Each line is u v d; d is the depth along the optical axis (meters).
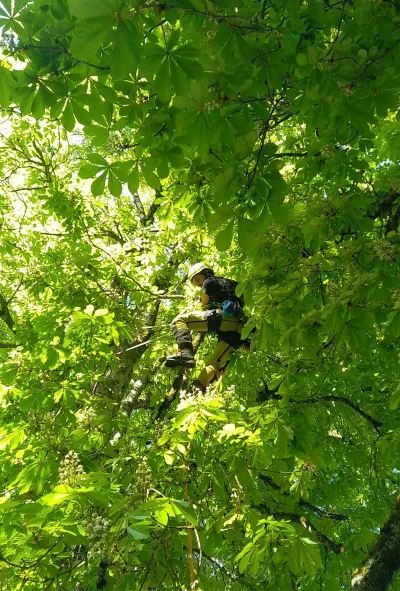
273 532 3.04
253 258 3.52
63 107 2.46
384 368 4.97
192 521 2.32
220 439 3.26
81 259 5.16
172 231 5.72
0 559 2.54
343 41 2.45
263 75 2.53
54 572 2.87
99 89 2.45
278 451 3.36
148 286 5.47
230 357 4.51
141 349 5.73
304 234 3.30
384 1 2.44
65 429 3.45
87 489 2.31
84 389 4.28
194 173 3.12
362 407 5.23
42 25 2.16
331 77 2.50
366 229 3.19
